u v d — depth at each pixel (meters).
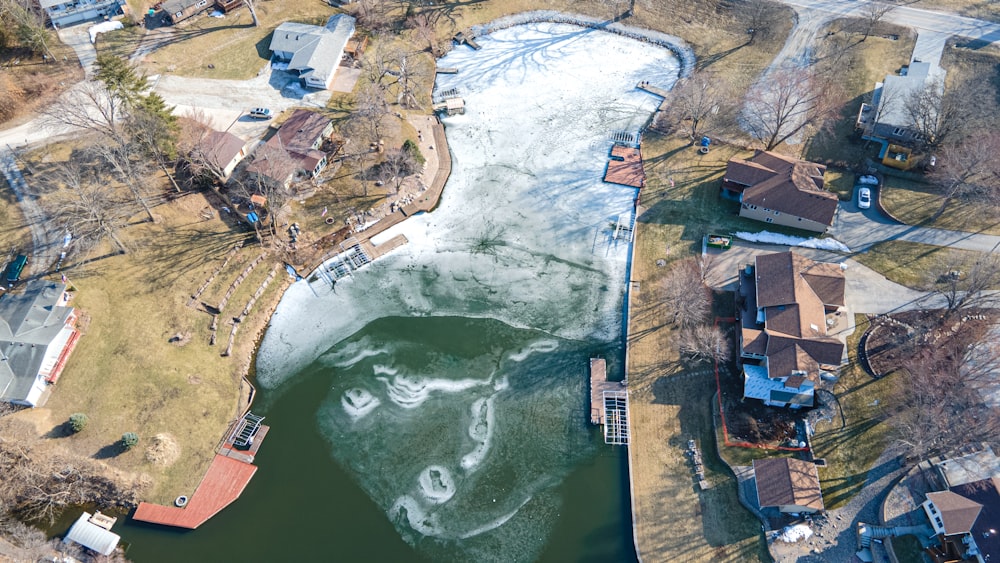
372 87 97.62
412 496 66.25
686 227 85.00
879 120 90.19
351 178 89.44
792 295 72.25
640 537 62.84
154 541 63.22
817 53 104.25
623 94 101.44
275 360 75.19
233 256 80.88
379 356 75.62
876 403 68.75
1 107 89.44
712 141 94.75
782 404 69.12
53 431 66.25
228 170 86.88
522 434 70.00
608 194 89.31
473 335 77.06
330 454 68.88
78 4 101.50
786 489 61.59
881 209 85.12
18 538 62.03
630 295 79.19
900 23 107.44
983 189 83.75
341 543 63.44
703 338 72.00
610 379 73.19
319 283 81.25
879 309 75.62
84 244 78.00
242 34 104.88
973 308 74.62
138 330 73.38
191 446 67.94
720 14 112.31
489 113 98.81
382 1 112.81
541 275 81.81
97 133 84.25
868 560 59.81
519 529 64.31
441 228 86.25
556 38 109.81
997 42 103.19
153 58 99.88
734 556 61.06
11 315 70.38
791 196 82.31
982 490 59.00
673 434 68.81
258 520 64.56
